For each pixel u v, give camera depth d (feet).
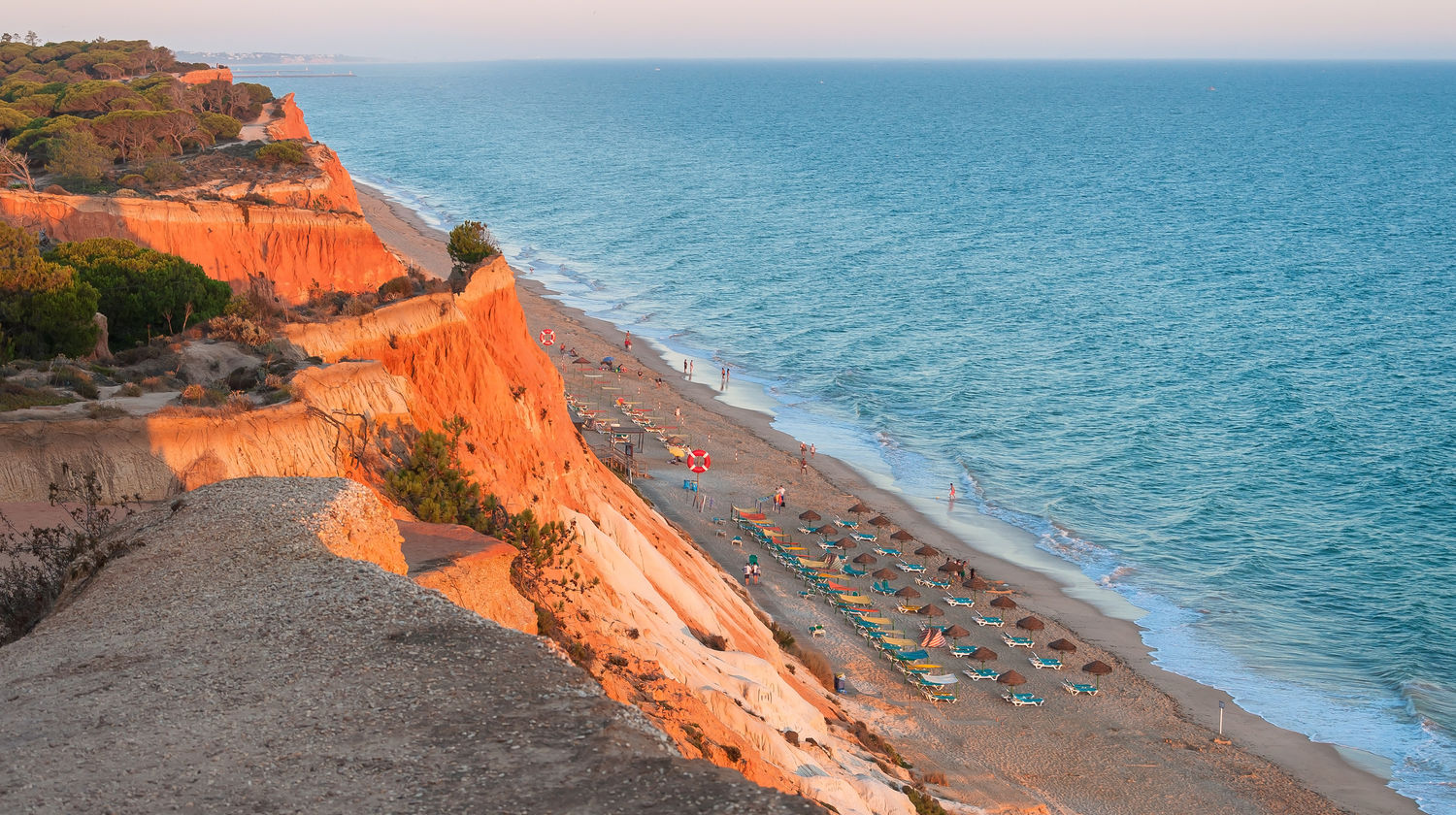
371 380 104.99
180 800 37.11
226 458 85.20
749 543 207.62
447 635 49.16
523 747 39.73
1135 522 222.89
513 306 149.07
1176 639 177.78
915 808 108.88
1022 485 240.73
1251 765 142.82
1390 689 162.91
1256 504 230.27
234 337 111.34
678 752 40.73
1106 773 139.44
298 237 216.33
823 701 142.10
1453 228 563.48
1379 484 239.09
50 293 126.82
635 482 231.30
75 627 54.08
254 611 52.95
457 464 100.37
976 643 175.11
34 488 77.51
